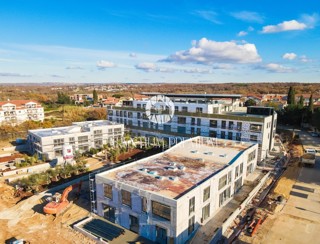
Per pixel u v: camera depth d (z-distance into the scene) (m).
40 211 37.75
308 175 51.22
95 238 30.25
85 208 38.06
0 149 74.31
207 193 33.50
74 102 178.38
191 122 72.00
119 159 62.78
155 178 35.28
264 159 61.72
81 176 51.31
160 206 28.52
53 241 30.27
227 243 29.89
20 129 94.25
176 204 26.97
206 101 78.81
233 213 34.78
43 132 69.19
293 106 109.69
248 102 126.19
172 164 41.25
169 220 27.92
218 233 30.45
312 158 56.38
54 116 133.75
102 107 141.75
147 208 29.67
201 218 32.78
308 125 103.88
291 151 70.25
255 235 31.05
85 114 124.75
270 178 50.16
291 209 37.50
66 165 52.72
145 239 30.16
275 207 38.00
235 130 63.62
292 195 42.16
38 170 56.03
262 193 43.47
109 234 31.03
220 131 66.44
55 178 49.50
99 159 63.19
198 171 38.31
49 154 62.53
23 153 70.56
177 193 30.47
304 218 34.91
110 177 35.47
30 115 125.44
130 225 31.92
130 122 90.31
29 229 33.00
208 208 34.38
